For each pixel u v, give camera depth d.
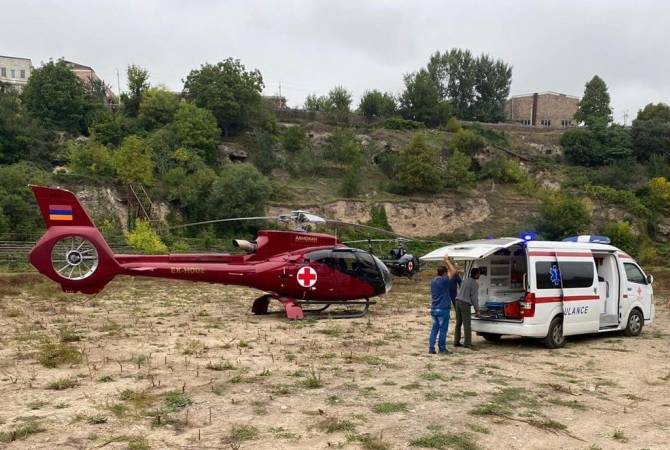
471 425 6.65
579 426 6.80
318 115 64.06
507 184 56.69
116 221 37.19
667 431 6.68
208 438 6.02
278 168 51.09
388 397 7.71
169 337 12.07
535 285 11.44
